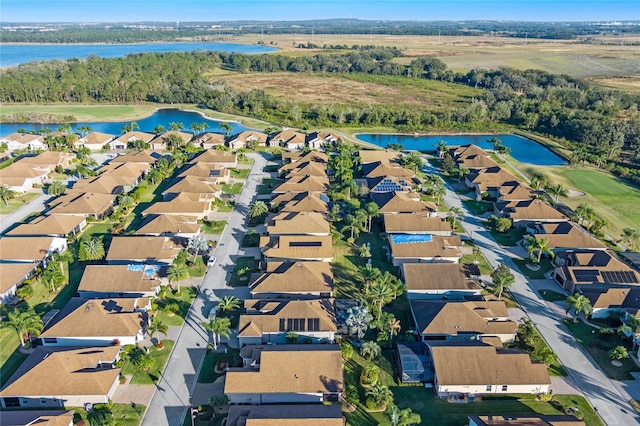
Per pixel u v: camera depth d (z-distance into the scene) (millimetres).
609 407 65500
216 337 78250
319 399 65750
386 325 77500
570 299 81250
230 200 133000
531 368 67875
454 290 89062
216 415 63250
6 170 140375
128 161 155500
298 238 102750
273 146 188000
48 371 65375
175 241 102750
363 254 102500
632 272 93250
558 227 111750
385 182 137000
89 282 87688
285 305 79188
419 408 64938
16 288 89875
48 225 108812
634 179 151875
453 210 118750
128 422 61812
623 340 78500
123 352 73812
